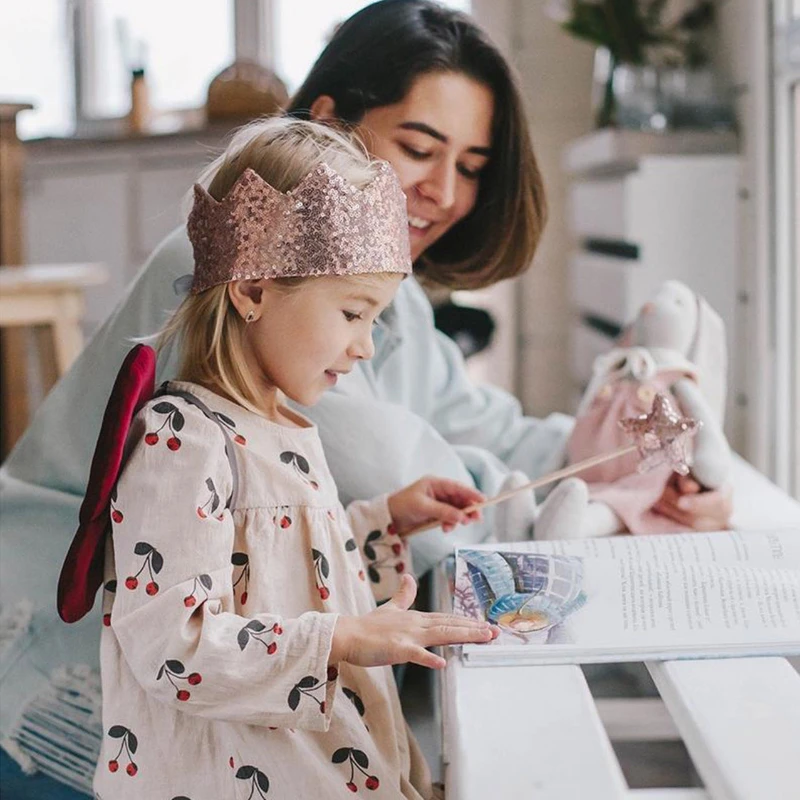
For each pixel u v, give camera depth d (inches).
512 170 53.2
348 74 50.5
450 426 61.3
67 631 46.4
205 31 144.6
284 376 37.5
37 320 92.6
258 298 37.0
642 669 45.2
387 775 35.8
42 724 46.1
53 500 47.8
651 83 90.4
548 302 127.5
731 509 48.3
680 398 50.5
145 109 138.4
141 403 35.5
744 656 31.6
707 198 84.7
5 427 110.0
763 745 26.0
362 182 37.4
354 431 47.3
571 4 101.3
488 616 34.5
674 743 44.8
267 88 123.0
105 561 35.9
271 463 36.7
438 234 54.3
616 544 39.3
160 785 34.7
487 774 25.5
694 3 99.0
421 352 59.5
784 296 78.8
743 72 84.4
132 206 130.8
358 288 36.7
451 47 50.0
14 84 157.4
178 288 42.0
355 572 38.8
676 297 54.2
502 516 47.2
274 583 36.2
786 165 78.1
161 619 32.5
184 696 32.5
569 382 127.9
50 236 137.8
